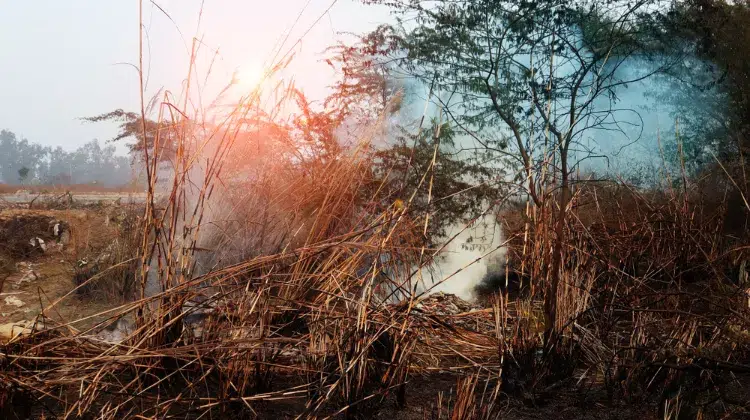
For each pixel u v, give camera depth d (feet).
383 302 10.87
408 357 10.15
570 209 12.50
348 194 14.96
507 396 9.91
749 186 20.03
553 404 9.66
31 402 8.69
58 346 9.77
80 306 16.61
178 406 8.85
